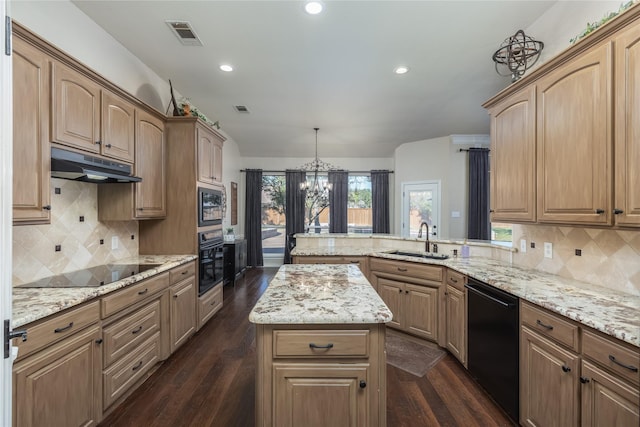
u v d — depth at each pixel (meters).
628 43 1.35
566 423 1.43
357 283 1.89
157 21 2.39
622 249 1.72
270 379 1.33
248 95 3.84
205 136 3.38
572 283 1.96
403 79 3.39
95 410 1.78
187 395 2.14
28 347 1.36
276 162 7.07
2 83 0.90
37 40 1.61
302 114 4.60
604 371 1.25
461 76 3.32
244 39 2.62
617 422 1.19
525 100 2.02
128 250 2.97
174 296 2.70
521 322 1.76
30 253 1.97
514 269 2.42
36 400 1.41
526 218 2.01
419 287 2.93
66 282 1.96
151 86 3.17
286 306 1.44
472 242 3.20
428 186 6.04
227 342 3.02
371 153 6.94
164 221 3.12
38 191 1.64
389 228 6.99
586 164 1.56
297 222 6.88
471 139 5.74
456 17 2.33
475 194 5.68
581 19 1.98
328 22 2.39
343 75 3.30
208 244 3.43
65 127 1.82
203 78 3.37
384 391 1.36
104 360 1.85
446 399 2.07
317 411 1.33
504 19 2.35
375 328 1.35
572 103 1.64
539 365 1.61
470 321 2.32
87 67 1.96
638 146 1.31
